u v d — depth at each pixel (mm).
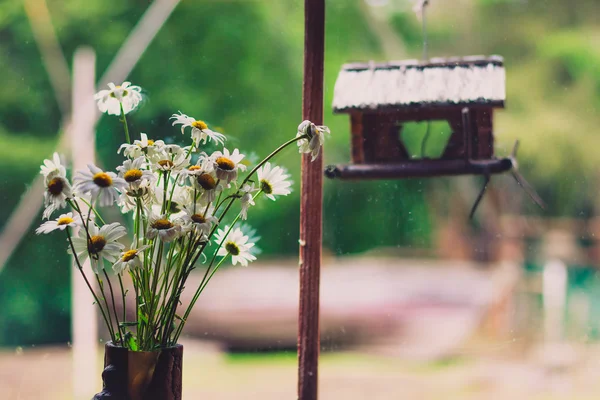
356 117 2021
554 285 5574
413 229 5484
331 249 5000
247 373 4449
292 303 4930
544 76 5680
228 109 5141
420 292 5531
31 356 4211
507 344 5203
